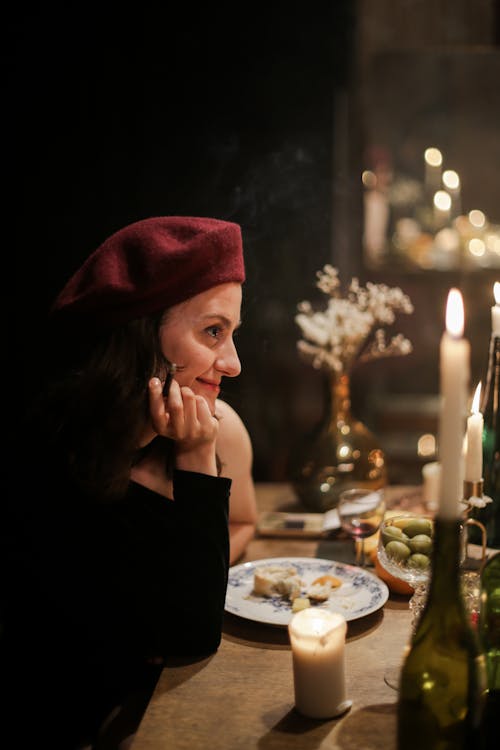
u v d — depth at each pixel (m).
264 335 3.14
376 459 1.65
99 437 1.14
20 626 1.12
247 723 0.88
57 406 1.24
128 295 1.14
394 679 0.97
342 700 0.90
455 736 0.77
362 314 1.65
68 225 2.91
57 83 2.84
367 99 3.67
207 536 1.11
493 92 3.84
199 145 2.91
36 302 2.92
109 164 2.88
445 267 3.48
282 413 3.27
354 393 3.69
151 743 0.84
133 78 2.85
